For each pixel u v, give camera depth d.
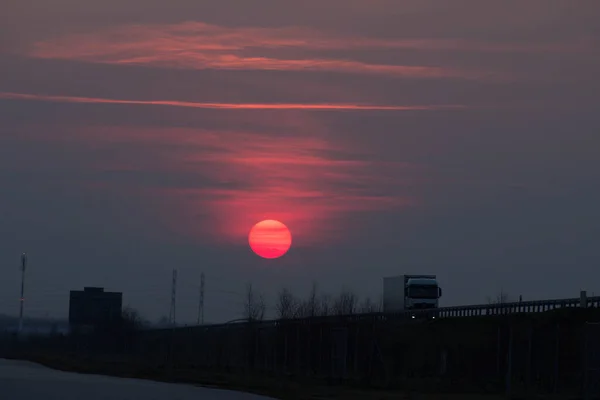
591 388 158.50
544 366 198.25
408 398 181.12
